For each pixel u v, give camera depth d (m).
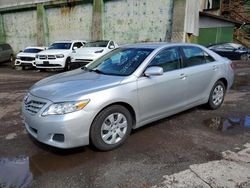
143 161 3.54
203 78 5.18
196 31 17.48
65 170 3.35
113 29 18.55
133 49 4.70
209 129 4.66
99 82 3.84
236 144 4.04
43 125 3.44
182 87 4.71
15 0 24.05
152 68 4.05
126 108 3.96
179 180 3.09
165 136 4.36
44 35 22.42
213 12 24.83
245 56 18.59
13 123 5.04
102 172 3.29
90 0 19.11
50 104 3.45
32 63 15.05
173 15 15.54
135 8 17.27
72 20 20.59
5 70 15.10
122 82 3.88
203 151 3.82
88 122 3.50
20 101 6.78
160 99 4.36
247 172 3.24
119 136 3.93
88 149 3.88
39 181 3.11
